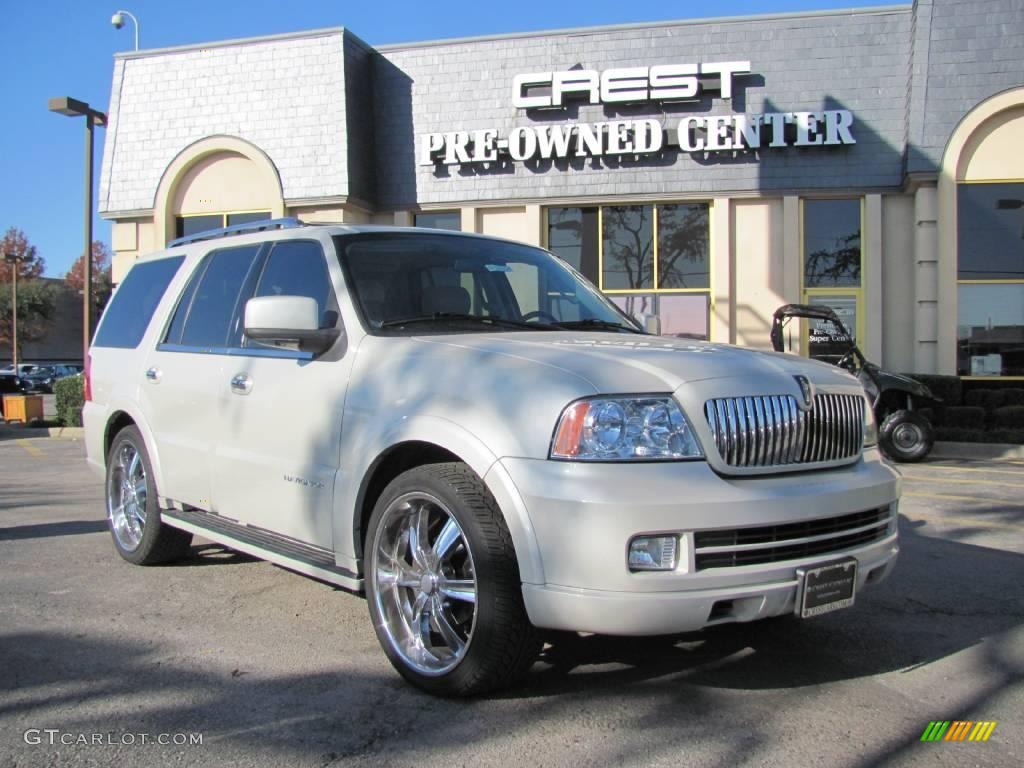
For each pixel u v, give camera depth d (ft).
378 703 11.19
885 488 11.80
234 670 12.34
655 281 50.93
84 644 13.42
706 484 10.16
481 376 11.21
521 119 51.42
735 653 13.16
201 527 15.74
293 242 15.19
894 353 48.65
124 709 11.05
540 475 10.14
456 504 10.82
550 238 52.26
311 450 13.15
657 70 48.85
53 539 21.13
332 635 13.83
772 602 10.39
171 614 14.93
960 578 17.54
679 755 9.83
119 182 56.65
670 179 49.70
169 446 16.63
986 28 45.62
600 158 50.39
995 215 46.70
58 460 40.88
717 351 12.12
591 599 9.81
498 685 11.00
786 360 12.28
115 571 17.87
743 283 49.62
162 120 55.83
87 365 20.35
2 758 9.73
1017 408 43.01
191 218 55.98
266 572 17.75
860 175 48.03
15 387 129.18
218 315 16.20
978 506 26.05
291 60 52.80
